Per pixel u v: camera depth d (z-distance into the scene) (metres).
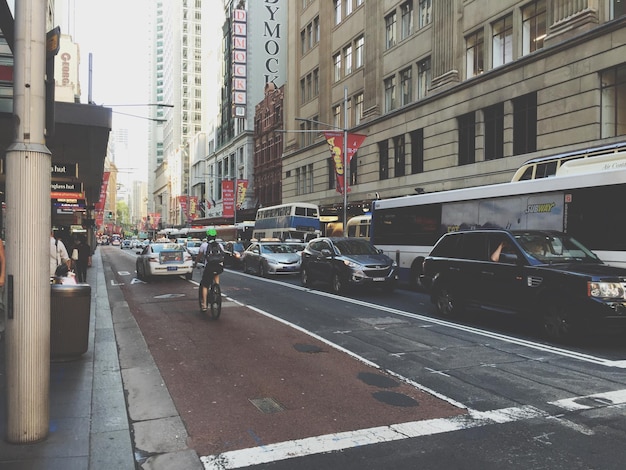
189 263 19.94
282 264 20.59
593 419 4.86
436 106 28.16
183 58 150.12
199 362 7.19
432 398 5.56
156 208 186.00
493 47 24.84
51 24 21.45
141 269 20.73
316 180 44.25
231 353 7.71
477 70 25.88
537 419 4.88
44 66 3.87
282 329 9.59
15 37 3.79
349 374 6.54
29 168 3.75
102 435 4.36
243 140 70.19
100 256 47.94
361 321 10.38
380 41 34.75
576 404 5.30
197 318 10.94
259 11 64.88
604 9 19.31
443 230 15.07
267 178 61.22
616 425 4.70
